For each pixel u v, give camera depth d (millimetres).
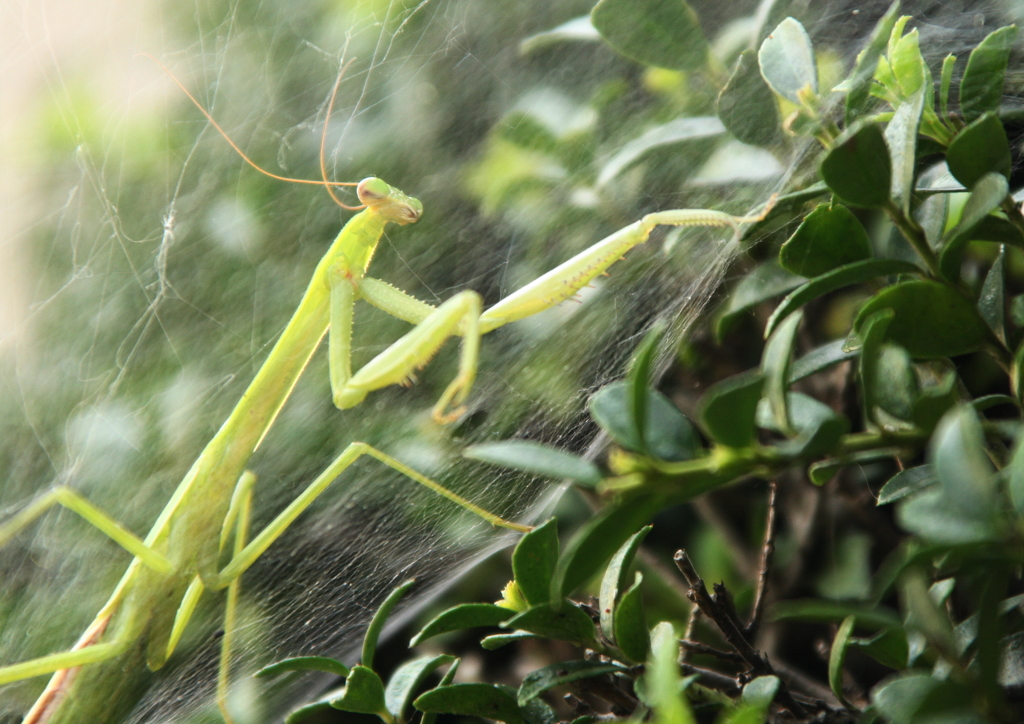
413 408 397
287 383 382
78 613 394
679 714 229
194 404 399
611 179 384
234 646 393
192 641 391
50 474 401
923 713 250
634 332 390
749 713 230
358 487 396
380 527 395
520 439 392
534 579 348
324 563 395
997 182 308
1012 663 305
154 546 381
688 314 385
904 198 335
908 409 310
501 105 396
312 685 388
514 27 396
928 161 365
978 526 202
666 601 383
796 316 295
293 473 397
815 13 378
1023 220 349
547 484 390
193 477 381
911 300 324
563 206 390
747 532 384
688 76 375
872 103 367
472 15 398
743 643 356
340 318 379
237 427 381
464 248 398
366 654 356
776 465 244
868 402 291
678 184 383
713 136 377
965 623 317
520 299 374
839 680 347
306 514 396
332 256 380
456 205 397
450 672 357
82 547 396
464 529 392
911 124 348
